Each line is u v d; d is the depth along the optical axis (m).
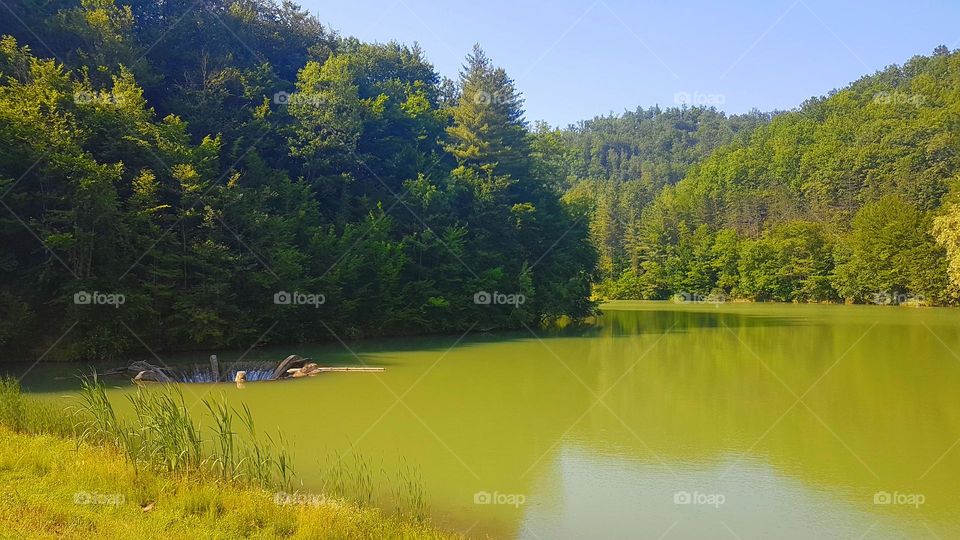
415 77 67.62
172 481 9.45
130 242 29.50
